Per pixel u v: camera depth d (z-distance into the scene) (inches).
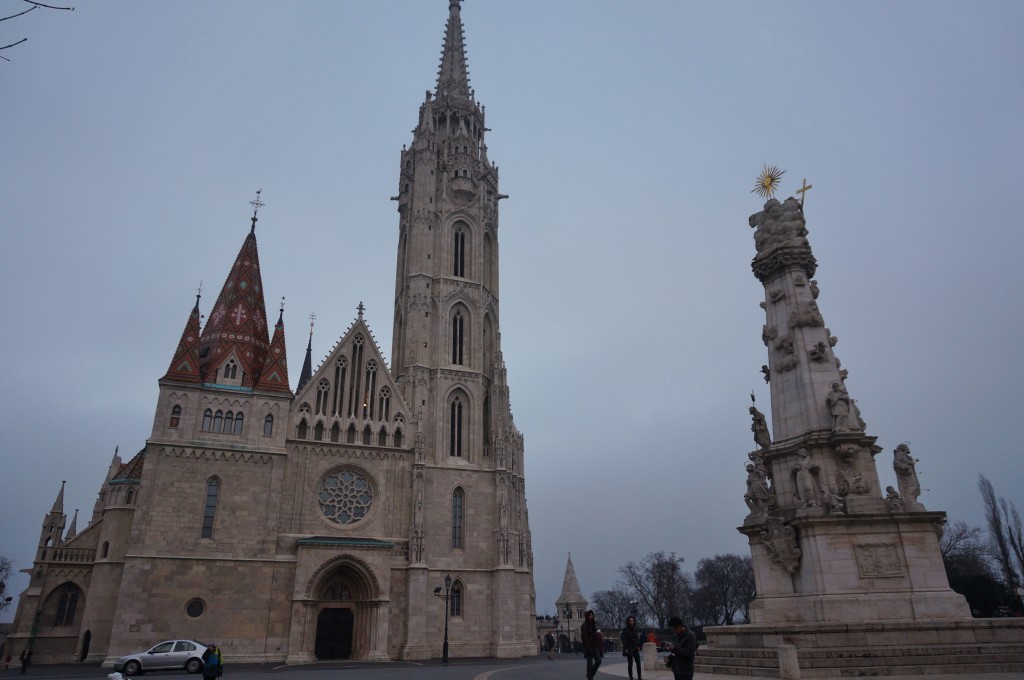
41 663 2566.4
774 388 1400.1
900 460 1212.5
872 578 1139.9
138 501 2380.7
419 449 2817.4
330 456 2731.3
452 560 2768.2
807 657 1027.9
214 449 2527.1
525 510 3142.2
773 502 1305.4
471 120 3858.3
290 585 2452.0
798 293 1402.6
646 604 6058.1
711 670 1183.6
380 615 2482.8
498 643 2667.3
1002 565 3371.1
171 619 2289.6
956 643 1050.7
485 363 3326.8
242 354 2763.3
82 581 2760.8
